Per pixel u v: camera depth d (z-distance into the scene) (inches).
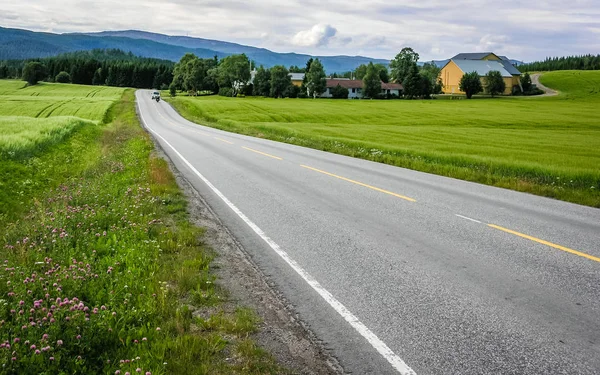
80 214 358.6
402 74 6166.3
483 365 172.1
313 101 4375.0
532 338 191.0
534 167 745.6
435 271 266.4
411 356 179.2
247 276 261.0
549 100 4879.4
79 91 5753.0
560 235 340.2
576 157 1029.2
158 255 285.1
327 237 335.0
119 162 685.3
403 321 207.2
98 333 179.3
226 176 606.9
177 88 6279.5
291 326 203.6
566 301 225.1
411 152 958.4
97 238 318.0
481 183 596.7
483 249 305.3
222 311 214.4
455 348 184.2
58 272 243.6
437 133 1742.1
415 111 3161.9
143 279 243.0
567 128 2201.0
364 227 361.1
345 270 270.4
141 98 4564.5
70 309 187.0
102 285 231.6
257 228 359.9
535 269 268.1
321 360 177.0
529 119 2608.3
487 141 1467.8
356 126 2059.5
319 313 216.4
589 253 296.8
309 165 721.0
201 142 1122.7
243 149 958.4
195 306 220.7
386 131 1782.7
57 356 163.0
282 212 410.3
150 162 682.2
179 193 486.0
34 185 578.2
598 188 590.6
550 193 519.5
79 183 529.3
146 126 1913.1
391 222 375.9
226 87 5767.7
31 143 835.4
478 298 229.5
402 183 569.6
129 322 196.5
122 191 465.1
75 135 1227.9
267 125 1893.5
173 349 175.8
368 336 194.7
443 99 5413.4
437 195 494.3
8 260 265.6
